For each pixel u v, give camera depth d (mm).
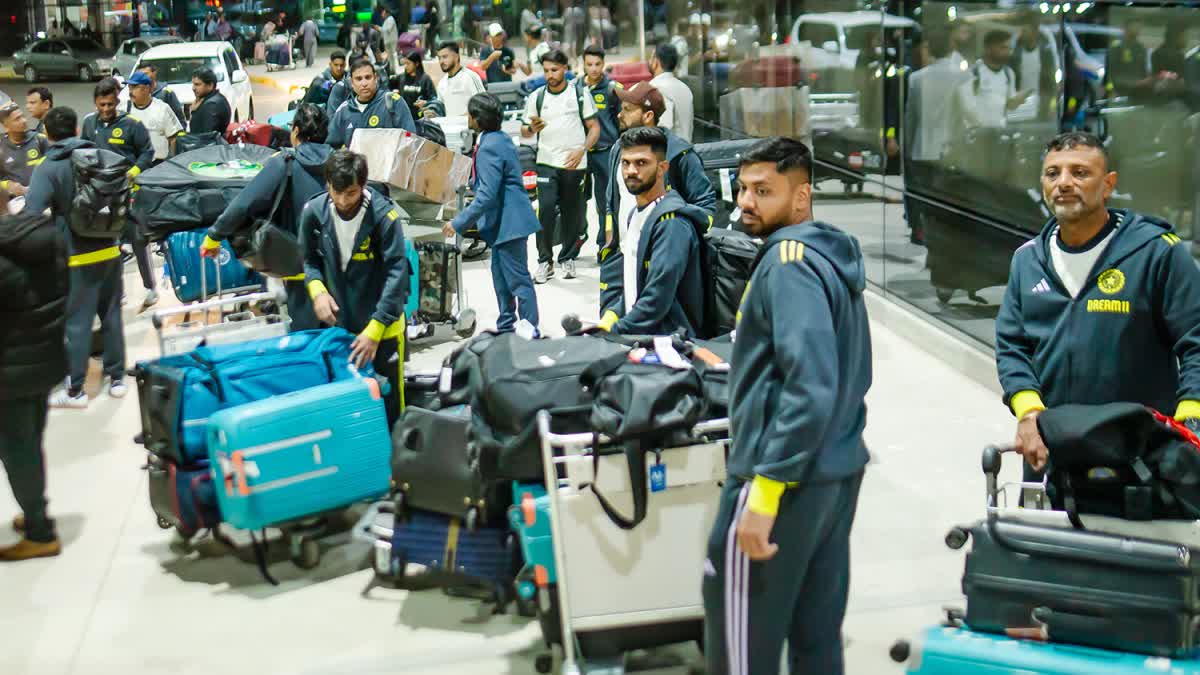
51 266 5059
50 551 5352
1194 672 3004
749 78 11500
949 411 6758
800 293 2971
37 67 36188
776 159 3137
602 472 3723
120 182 7066
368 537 4781
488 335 4465
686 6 13930
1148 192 5766
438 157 8680
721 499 3188
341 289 5598
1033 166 6688
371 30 32188
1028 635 3227
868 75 8906
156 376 5020
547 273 9969
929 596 4625
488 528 4469
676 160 6074
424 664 4305
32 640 4602
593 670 3879
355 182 5305
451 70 12930
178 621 4715
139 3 45562
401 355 5613
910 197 8320
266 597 4895
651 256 4746
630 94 6156
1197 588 3080
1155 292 3695
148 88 10609
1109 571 3143
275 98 27828
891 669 4117
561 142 9703
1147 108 5730
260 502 4758
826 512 3100
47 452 6652
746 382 3104
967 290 7535
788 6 10477
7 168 9461
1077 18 6191
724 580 3158
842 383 3072
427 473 4449
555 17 23969
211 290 8086
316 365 5219
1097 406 3377
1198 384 3545
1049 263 3855
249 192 6004
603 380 3764
